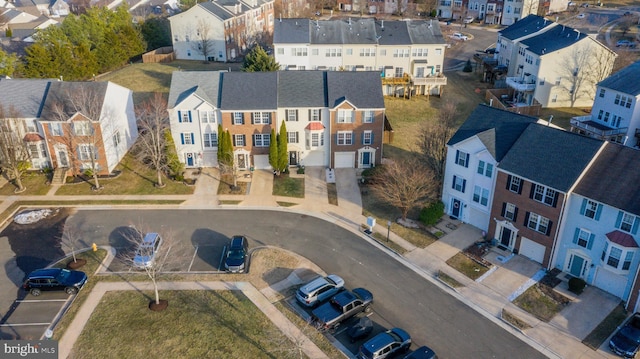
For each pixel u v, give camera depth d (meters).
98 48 93.56
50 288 38.00
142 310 36.66
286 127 57.25
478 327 35.66
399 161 58.72
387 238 45.91
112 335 34.34
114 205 50.69
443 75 87.44
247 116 55.72
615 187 37.34
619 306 37.44
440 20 135.50
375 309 37.28
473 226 47.97
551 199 39.97
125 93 61.16
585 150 39.88
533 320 36.31
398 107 77.12
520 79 78.88
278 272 41.16
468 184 46.94
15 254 42.94
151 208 50.31
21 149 53.12
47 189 53.38
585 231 39.00
